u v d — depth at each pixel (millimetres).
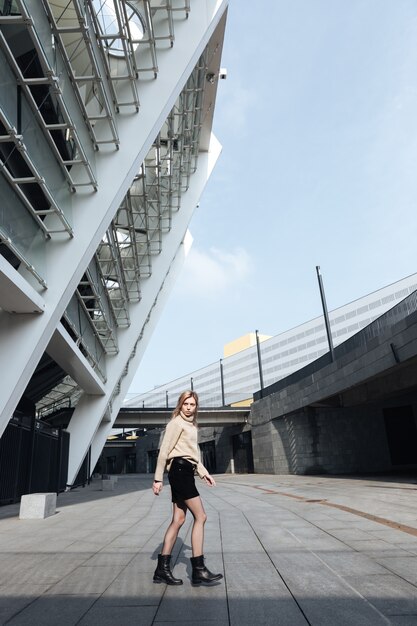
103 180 12266
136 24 16625
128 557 5082
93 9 10312
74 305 15984
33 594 3680
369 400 24219
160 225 23594
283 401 31469
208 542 5766
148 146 13234
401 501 10344
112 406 30516
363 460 27188
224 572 4195
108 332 21594
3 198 8578
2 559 5090
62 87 9867
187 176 25875
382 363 18234
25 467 14367
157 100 13102
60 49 9828
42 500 9438
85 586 3891
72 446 22750
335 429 28297
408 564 4336
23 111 8922
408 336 16094
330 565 4363
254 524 7332
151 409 41656
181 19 13906
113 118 12039
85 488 23516
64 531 7395
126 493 17922
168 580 3812
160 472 3955
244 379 87438
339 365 22375
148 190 21844
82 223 11781
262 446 35906
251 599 3408
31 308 10195
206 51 18750
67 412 33562
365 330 19969
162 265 25719
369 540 5613
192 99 20438
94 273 17531
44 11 9039
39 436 16094
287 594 3500
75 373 18453
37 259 10508
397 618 2943
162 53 13562
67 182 11602
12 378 9930
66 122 10219
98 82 10828
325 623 2891
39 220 10383
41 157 9797
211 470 49031
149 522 8344
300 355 76500
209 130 26562
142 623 2980
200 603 3350
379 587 3611
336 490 14812
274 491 15664
